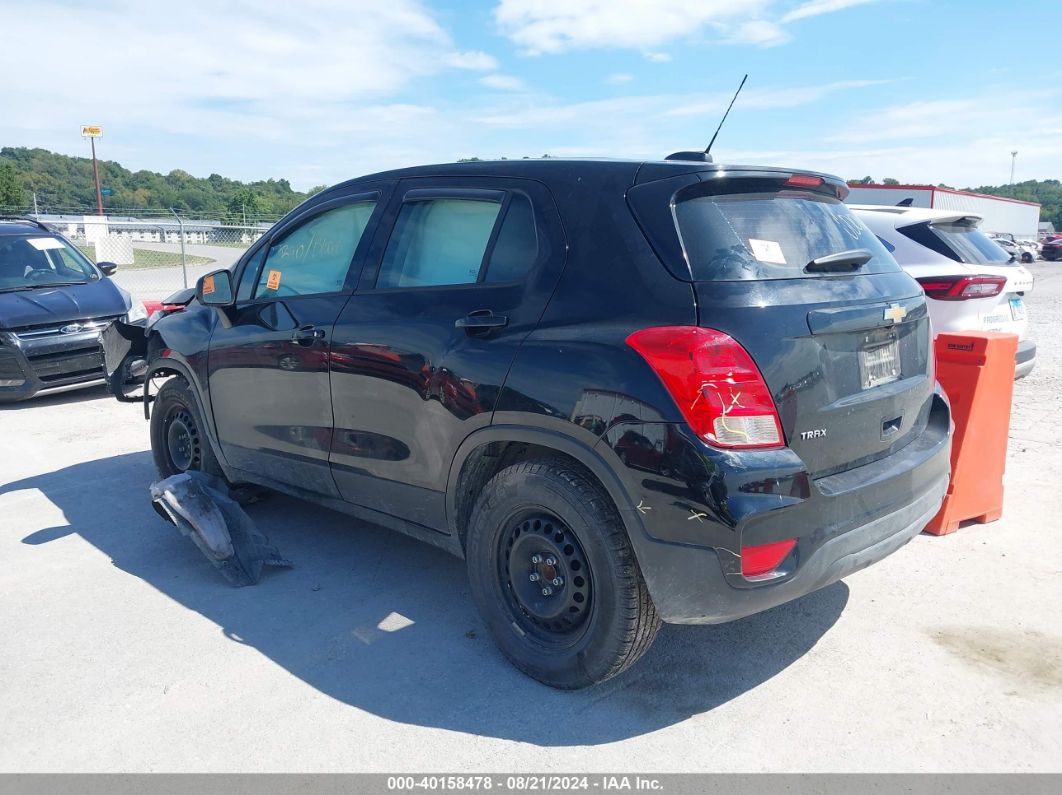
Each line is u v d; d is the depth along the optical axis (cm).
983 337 442
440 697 315
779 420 271
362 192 403
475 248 344
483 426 318
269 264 439
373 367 363
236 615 383
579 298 300
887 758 276
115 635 366
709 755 279
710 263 281
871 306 307
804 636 356
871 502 296
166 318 507
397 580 420
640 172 306
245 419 445
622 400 277
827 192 344
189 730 296
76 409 841
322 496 416
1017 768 271
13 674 334
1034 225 5912
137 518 513
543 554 316
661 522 271
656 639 356
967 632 357
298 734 293
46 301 884
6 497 557
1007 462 590
